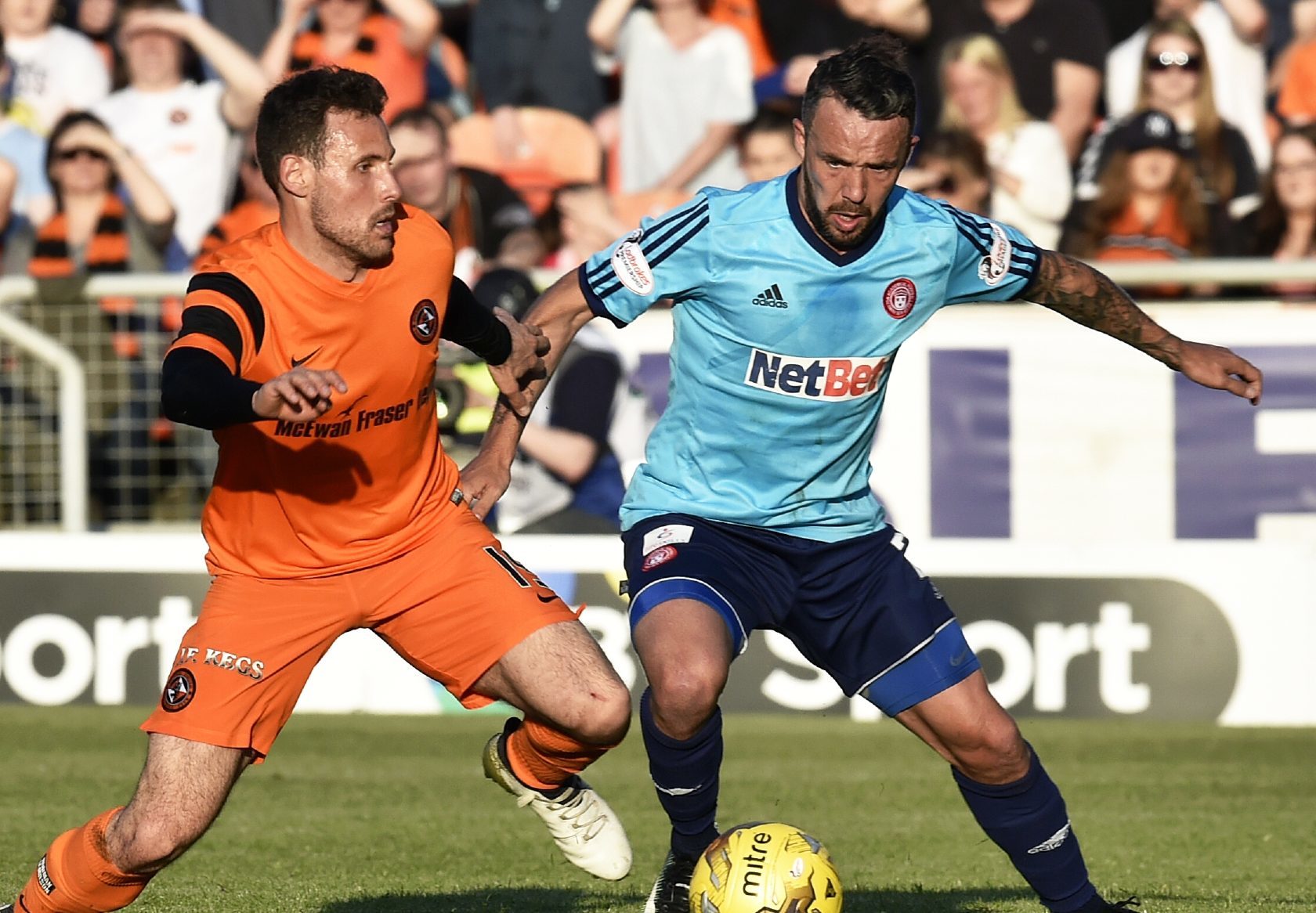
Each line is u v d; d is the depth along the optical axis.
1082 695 26.70
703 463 13.45
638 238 13.09
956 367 28.19
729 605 12.84
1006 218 30.67
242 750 12.27
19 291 29.42
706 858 12.27
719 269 12.77
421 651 12.95
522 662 12.57
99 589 28.42
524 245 31.95
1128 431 27.88
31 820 20.00
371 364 12.21
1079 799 21.72
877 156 11.77
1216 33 31.50
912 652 13.05
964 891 16.08
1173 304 27.88
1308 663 26.25
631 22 33.00
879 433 28.41
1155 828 19.80
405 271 12.36
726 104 32.59
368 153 11.69
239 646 12.29
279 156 11.74
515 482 28.23
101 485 29.62
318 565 12.69
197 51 33.03
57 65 34.31
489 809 21.08
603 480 28.17
